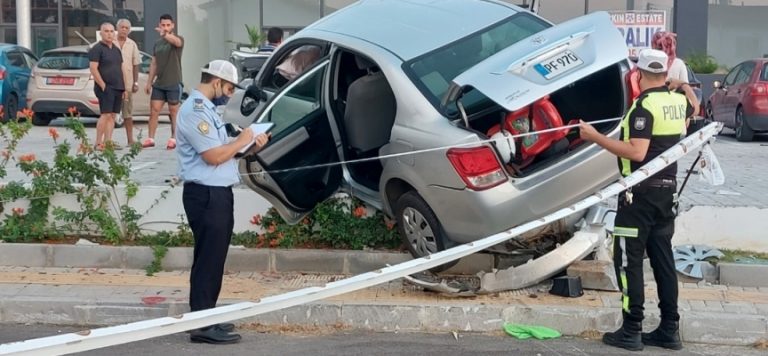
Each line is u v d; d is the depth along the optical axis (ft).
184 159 20.21
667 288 20.58
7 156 27.99
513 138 21.94
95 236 27.58
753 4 77.66
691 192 30.40
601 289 23.67
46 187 27.14
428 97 22.89
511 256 24.90
